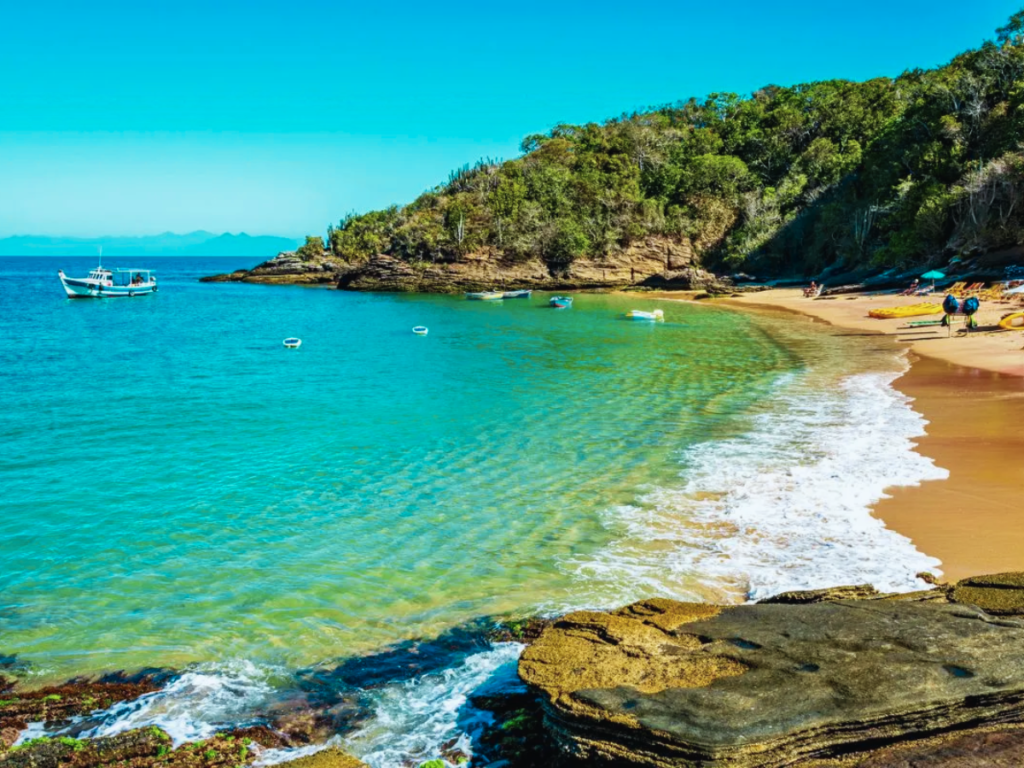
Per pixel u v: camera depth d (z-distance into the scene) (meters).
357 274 98.31
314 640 8.70
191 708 7.29
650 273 98.56
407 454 17.20
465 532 12.16
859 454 15.59
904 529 11.24
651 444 17.39
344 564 10.97
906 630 6.62
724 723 5.34
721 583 9.71
